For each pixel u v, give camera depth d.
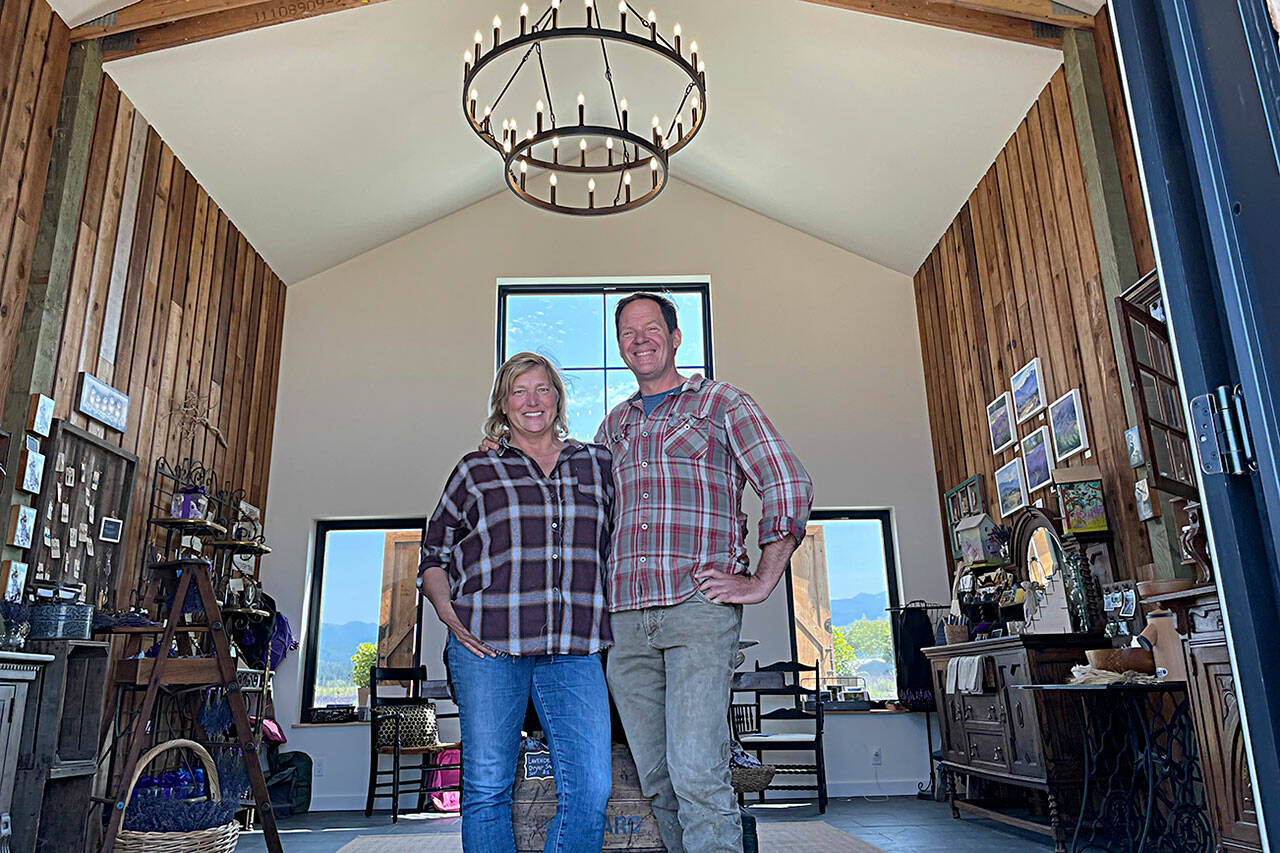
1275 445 0.92
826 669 6.38
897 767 6.07
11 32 3.78
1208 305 1.01
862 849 3.88
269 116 5.20
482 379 6.73
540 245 7.07
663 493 1.94
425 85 5.64
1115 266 4.19
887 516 6.69
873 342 6.95
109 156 4.49
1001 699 4.39
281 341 6.75
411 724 5.77
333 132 5.58
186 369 5.29
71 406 4.10
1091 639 4.12
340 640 6.33
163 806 3.44
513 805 2.08
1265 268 0.92
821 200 6.68
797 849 3.90
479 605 1.96
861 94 5.50
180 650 4.84
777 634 6.34
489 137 4.25
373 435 6.59
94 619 3.78
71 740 3.34
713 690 1.80
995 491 5.68
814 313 6.99
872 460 6.68
